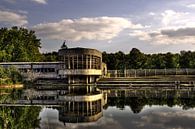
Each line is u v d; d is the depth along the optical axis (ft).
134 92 183.01
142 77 315.17
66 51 280.72
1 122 72.23
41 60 462.60
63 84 285.02
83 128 63.52
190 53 473.26
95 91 193.36
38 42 489.67
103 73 329.11
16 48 380.99
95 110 95.50
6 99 138.72
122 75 342.03
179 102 119.55
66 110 96.37
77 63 277.85
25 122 72.18
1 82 239.50
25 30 467.93
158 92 182.60
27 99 138.41
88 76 285.02
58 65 314.76
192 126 65.41
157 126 65.57
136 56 450.30
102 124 68.54
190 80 275.80
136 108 100.27
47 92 184.96
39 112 92.02
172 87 245.04
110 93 173.68
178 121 72.33
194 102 119.34
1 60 345.72
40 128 63.82
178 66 447.42
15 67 291.58
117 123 69.77
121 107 103.45
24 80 289.12
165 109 97.40
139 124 68.18
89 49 276.82
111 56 471.21
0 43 410.72
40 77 301.63
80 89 217.56
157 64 448.24
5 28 446.60
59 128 63.67
